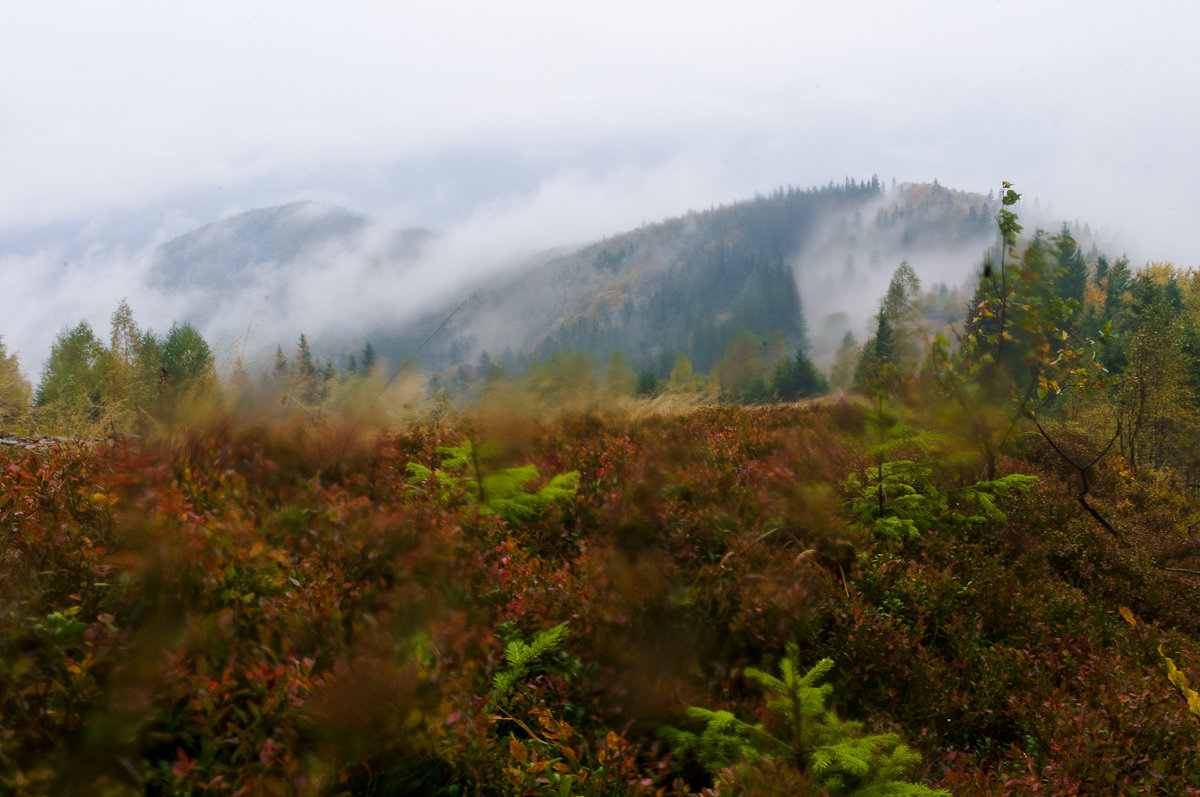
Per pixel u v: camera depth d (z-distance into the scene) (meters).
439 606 2.94
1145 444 26.73
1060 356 7.66
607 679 2.95
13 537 2.64
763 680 2.92
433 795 2.21
